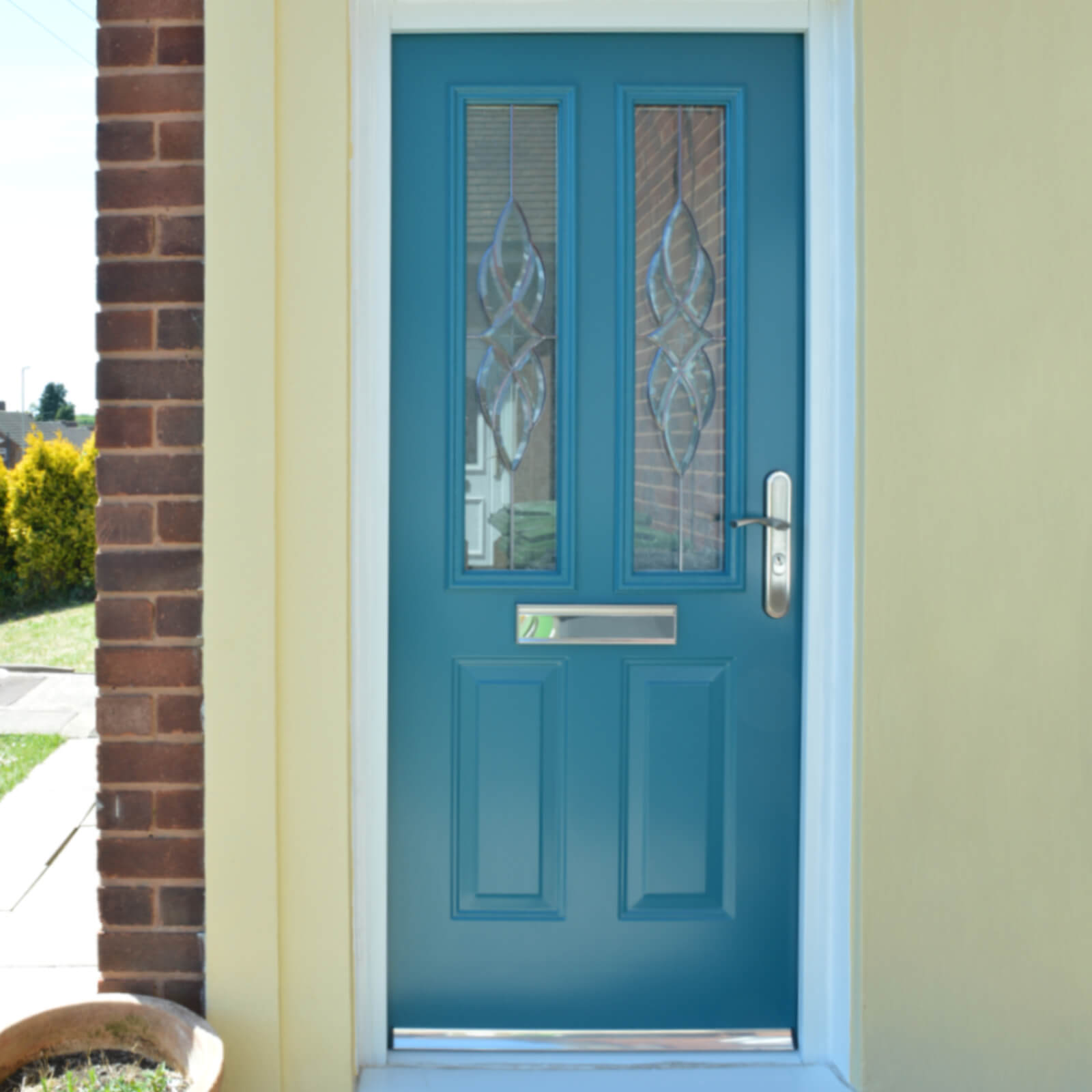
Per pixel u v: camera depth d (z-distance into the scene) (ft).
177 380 6.52
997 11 6.57
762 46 7.22
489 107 7.26
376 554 7.10
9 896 10.73
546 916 7.43
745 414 7.36
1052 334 6.68
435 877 7.38
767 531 7.34
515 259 7.33
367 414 7.02
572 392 7.31
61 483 35.83
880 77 6.57
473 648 7.34
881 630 6.72
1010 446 6.71
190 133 6.48
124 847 6.63
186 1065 5.88
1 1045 5.82
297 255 6.46
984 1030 6.88
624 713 7.40
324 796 6.63
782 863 7.46
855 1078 6.90
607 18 7.07
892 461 6.68
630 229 7.27
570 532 7.34
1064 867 6.85
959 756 6.79
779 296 7.32
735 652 7.41
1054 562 6.75
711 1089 6.93
